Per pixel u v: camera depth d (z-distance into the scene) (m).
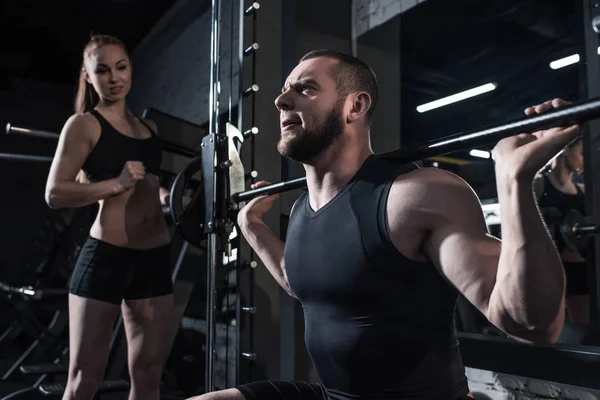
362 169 1.11
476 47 4.91
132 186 1.90
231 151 1.70
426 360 1.05
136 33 5.90
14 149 6.94
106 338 1.93
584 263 2.26
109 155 2.01
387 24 2.77
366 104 1.18
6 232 6.83
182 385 3.31
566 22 4.39
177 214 1.71
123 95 2.11
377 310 1.04
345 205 1.09
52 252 4.48
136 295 2.00
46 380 3.34
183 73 4.98
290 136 1.15
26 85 7.06
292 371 2.51
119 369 2.78
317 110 1.13
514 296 0.80
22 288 3.48
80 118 1.98
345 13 2.91
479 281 0.88
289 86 1.18
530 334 0.84
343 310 1.08
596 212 1.90
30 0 5.07
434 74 5.67
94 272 1.91
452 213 0.95
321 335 1.13
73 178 1.93
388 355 1.05
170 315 2.08
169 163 3.10
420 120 6.48
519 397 1.77
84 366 1.88
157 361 2.02
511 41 4.77
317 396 1.25
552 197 2.22
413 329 1.04
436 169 1.04
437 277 1.05
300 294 1.17
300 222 1.19
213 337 1.56
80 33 5.79
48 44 6.04
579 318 2.26
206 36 4.54
